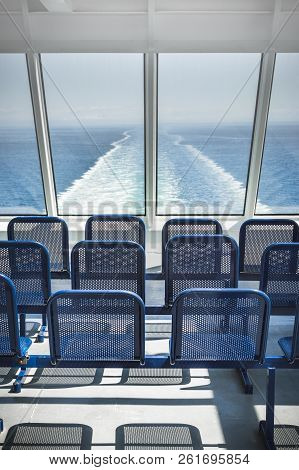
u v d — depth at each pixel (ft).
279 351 10.89
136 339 7.20
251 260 11.24
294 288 9.14
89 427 7.82
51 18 14.61
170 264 9.46
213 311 6.95
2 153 17.22
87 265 9.25
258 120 16.60
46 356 7.64
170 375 9.55
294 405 8.41
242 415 8.18
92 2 14.46
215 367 7.48
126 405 8.48
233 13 14.48
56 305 6.82
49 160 17.72
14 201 18.58
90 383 9.23
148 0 14.34
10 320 7.30
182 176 18.11
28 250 9.03
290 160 17.53
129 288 9.46
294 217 18.99
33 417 8.09
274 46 14.98
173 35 14.90
